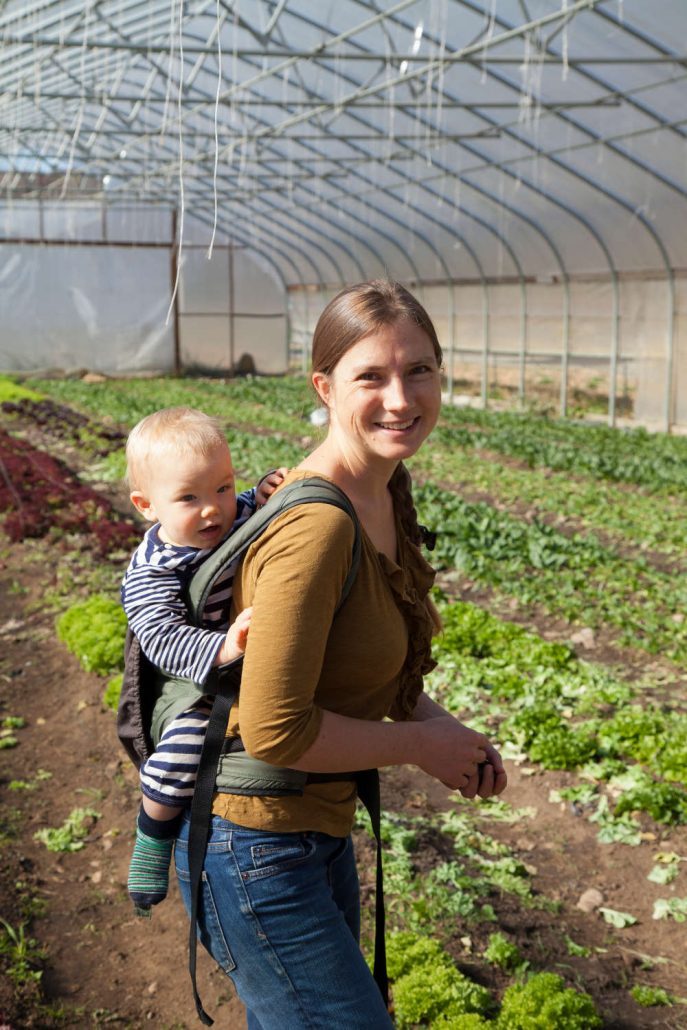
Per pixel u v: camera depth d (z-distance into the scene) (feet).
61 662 30.37
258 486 9.23
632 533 46.75
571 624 34.45
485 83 57.72
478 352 98.58
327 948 8.09
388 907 17.70
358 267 112.78
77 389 108.78
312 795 8.28
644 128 57.77
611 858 19.80
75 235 121.29
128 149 91.35
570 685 27.40
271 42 51.60
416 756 8.35
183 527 8.65
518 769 23.41
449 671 28.30
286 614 7.58
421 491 52.47
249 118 75.87
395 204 91.15
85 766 23.63
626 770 22.86
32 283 120.67
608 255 78.13
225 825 8.14
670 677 29.25
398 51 55.16
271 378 125.39
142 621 8.44
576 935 17.22
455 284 100.07
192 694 8.63
